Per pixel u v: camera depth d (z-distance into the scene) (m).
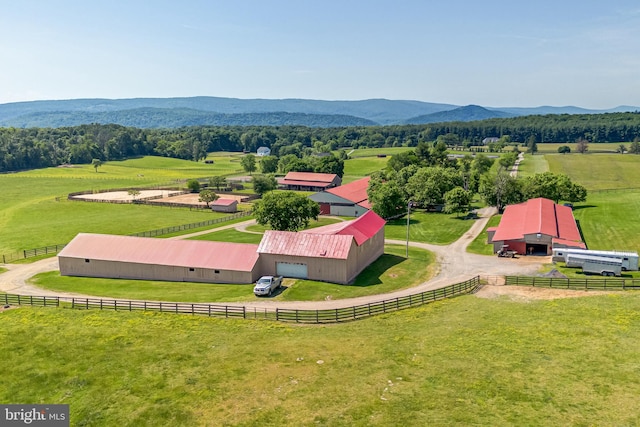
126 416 26.20
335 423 24.81
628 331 35.34
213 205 114.56
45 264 65.31
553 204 86.69
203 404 27.08
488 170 163.88
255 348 34.56
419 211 107.94
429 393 27.58
